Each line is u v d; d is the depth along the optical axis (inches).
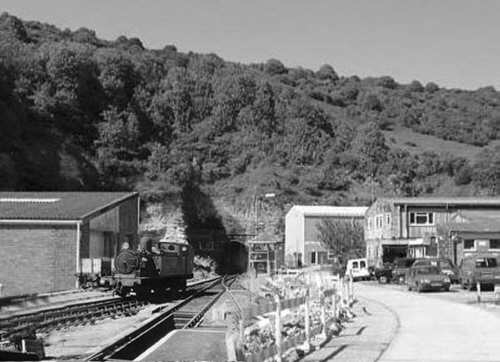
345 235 2940.5
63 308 1037.2
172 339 829.8
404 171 4968.0
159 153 4168.3
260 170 4709.6
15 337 606.2
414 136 6353.3
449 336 697.0
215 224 4227.4
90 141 4055.1
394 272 1926.7
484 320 852.0
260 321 599.8
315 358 557.6
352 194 4690.0
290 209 3882.9
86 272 1515.7
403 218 2402.8
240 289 1787.6
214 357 687.7
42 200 1781.5
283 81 7268.7
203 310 1169.4
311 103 5836.6
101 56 4697.3
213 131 5024.6
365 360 545.0
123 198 1856.5
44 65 4168.3
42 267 1528.1
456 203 2402.8
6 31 5113.2
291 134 5172.2
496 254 1800.0
